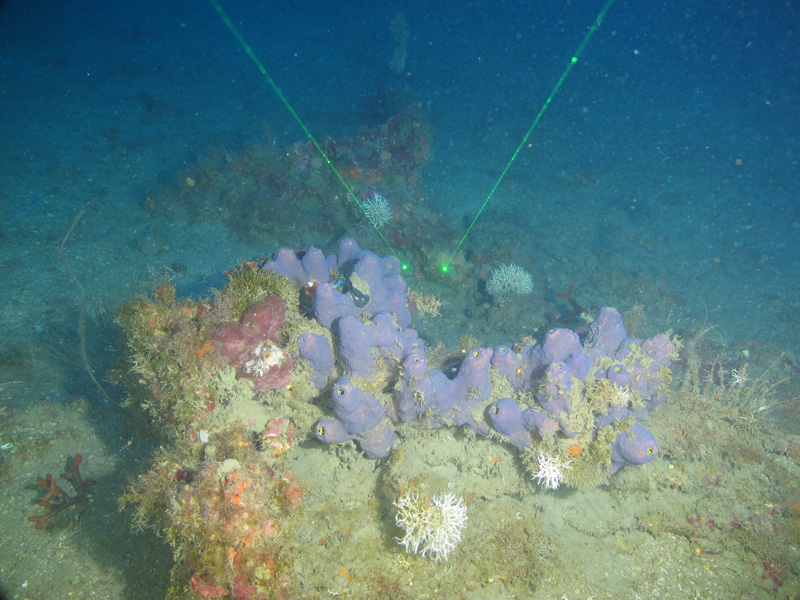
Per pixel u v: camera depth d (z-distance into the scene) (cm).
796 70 2995
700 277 1210
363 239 1012
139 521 335
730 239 1391
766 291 1163
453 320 930
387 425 392
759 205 1576
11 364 595
